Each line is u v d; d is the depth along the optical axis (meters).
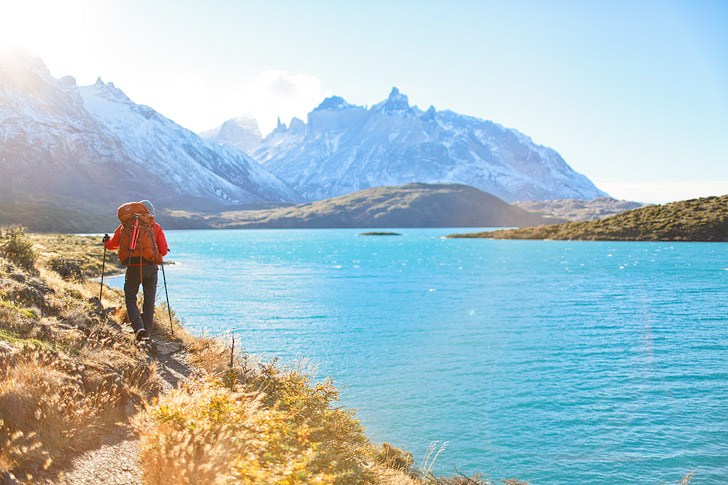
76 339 6.49
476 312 31.59
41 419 4.31
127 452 4.57
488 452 11.50
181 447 4.34
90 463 4.15
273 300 43.62
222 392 5.78
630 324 22.72
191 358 8.64
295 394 7.86
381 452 9.60
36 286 8.32
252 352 22.78
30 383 4.66
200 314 34.59
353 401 15.98
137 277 8.28
